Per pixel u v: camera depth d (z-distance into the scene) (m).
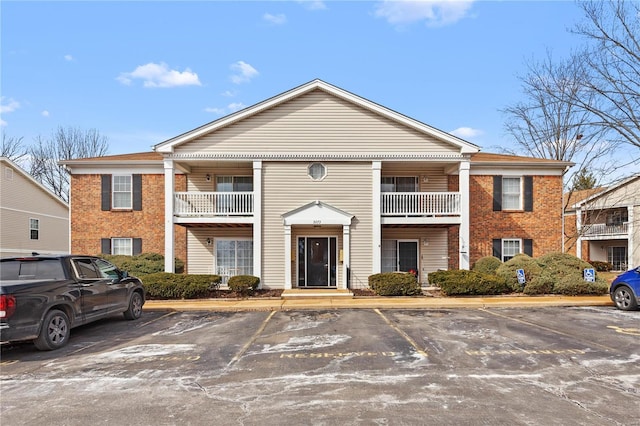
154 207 18.27
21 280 8.05
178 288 14.38
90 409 4.93
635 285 11.84
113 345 8.25
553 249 18.58
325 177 16.53
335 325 10.17
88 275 9.36
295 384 5.72
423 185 18.17
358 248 16.42
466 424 4.41
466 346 7.85
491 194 18.55
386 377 6.00
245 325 10.32
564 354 7.24
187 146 16.39
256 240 16.25
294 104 16.61
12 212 24.05
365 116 16.61
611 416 4.61
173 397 5.29
